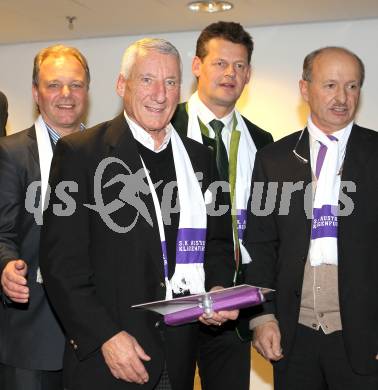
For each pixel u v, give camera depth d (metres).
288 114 4.93
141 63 2.31
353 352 2.51
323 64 2.66
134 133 2.37
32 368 2.58
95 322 2.10
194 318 2.22
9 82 5.57
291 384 2.63
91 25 4.94
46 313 2.60
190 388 2.38
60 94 2.77
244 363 3.04
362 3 4.33
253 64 4.98
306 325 2.61
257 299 2.24
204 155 2.61
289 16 4.67
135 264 2.21
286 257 2.65
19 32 5.16
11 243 2.55
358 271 2.53
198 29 5.05
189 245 2.40
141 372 2.11
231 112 3.21
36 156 2.67
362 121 4.75
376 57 4.72
